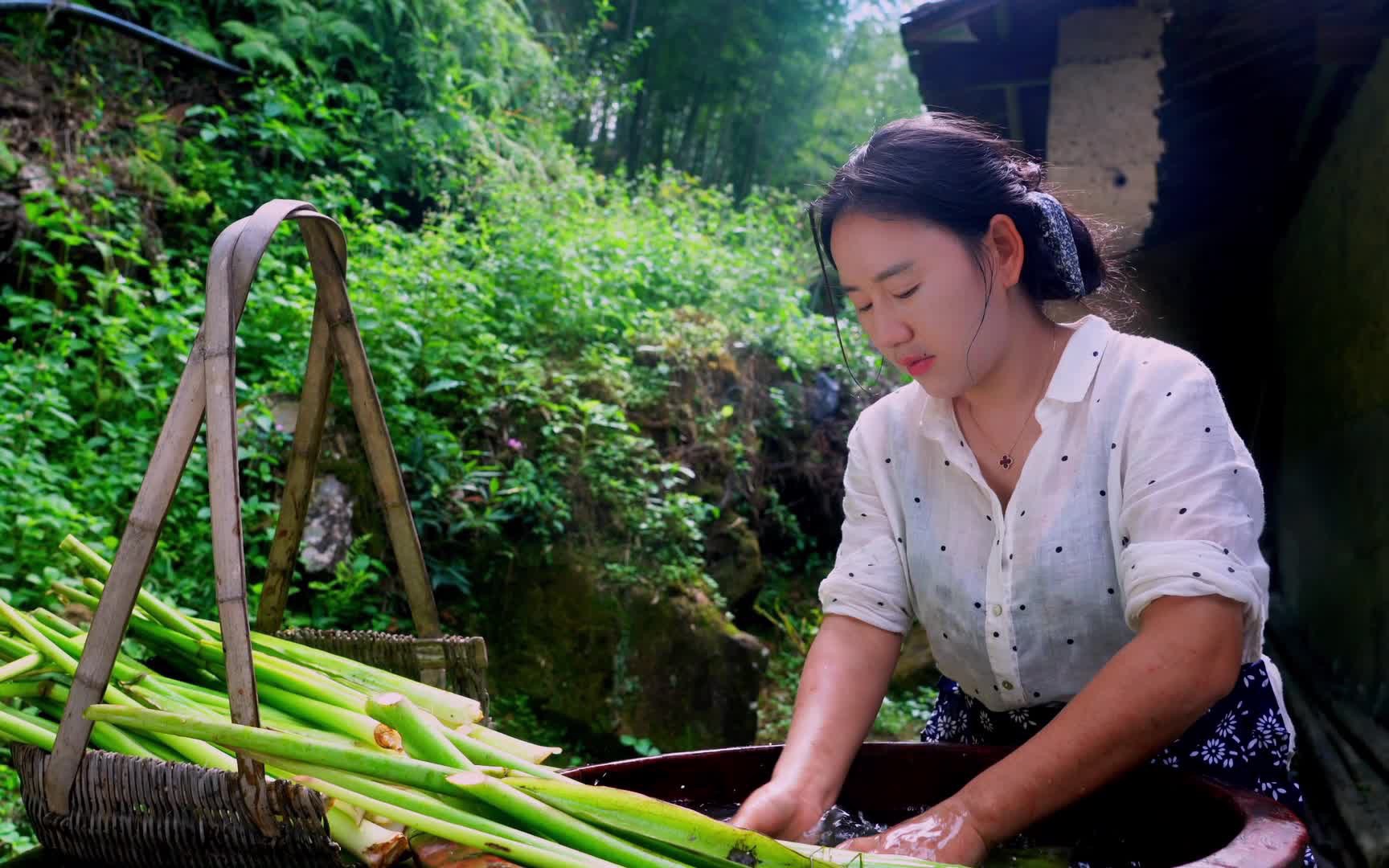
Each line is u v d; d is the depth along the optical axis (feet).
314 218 5.07
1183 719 4.17
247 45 20.93
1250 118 19.63
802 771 4.67
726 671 15.12
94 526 12.19
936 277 4.55
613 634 14.96
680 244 23.22
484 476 15.72
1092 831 4.40
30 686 4.83
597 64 33.58
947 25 17.69
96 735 4.53
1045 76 18.79
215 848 3.80
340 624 13.88
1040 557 4.89
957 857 3.97
